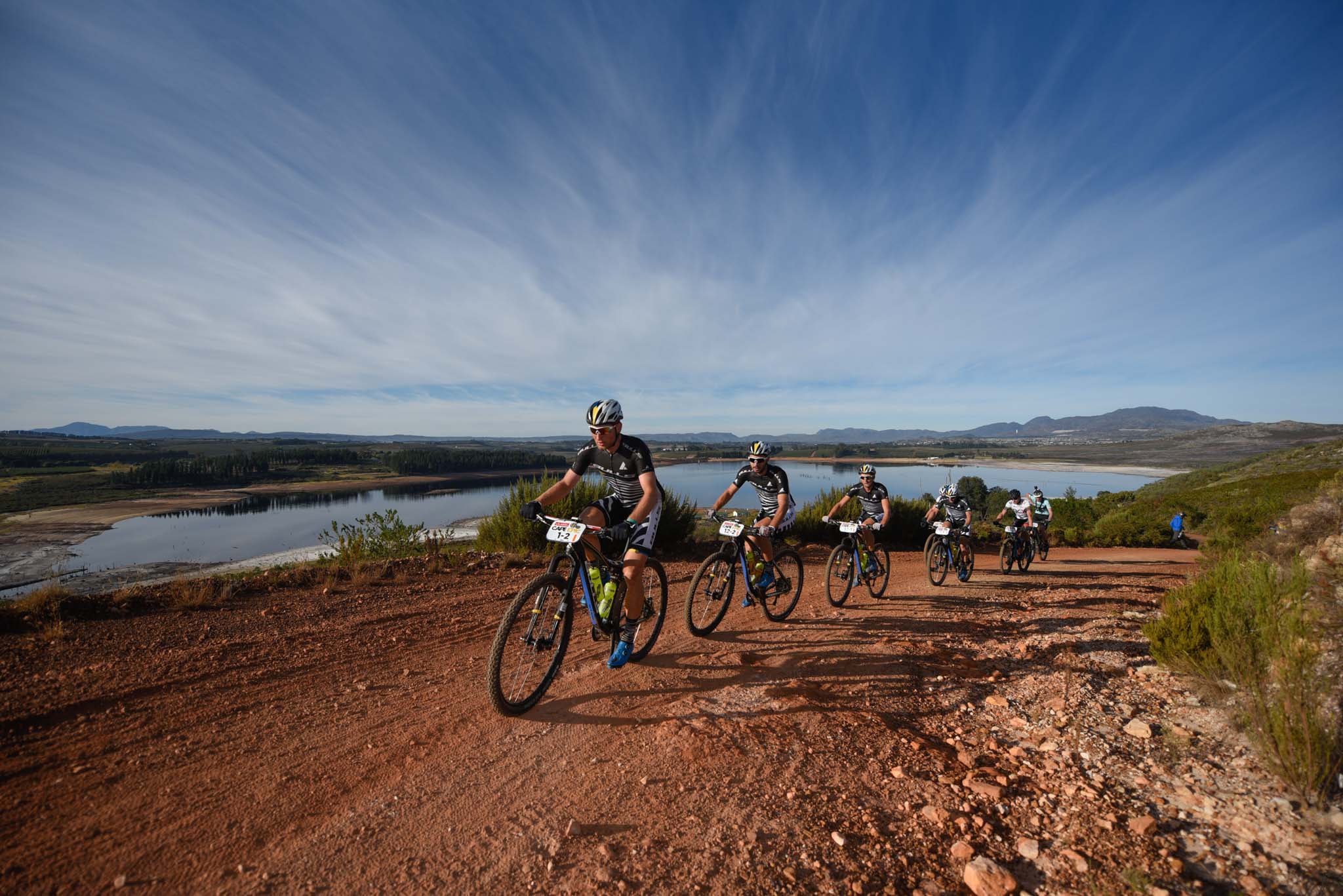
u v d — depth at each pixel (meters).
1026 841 2.35
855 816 2.56
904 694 4.07
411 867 2.16
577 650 4.79
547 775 2.84
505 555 9.25
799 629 5.79
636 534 4.18
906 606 7.20
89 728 3.15
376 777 2.78
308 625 5.31
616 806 2.59
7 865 2.06
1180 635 4.16
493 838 2.35
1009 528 11.25
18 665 4.02
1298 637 3.15
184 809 2.46
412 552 9.53
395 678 4.12
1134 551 20.77
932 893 2.09
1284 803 2.56
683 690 4.02
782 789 2.77
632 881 2.10
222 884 2.04
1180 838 2.37
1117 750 3.16
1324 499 9.56
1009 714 3.74
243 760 2.89
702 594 5.59
